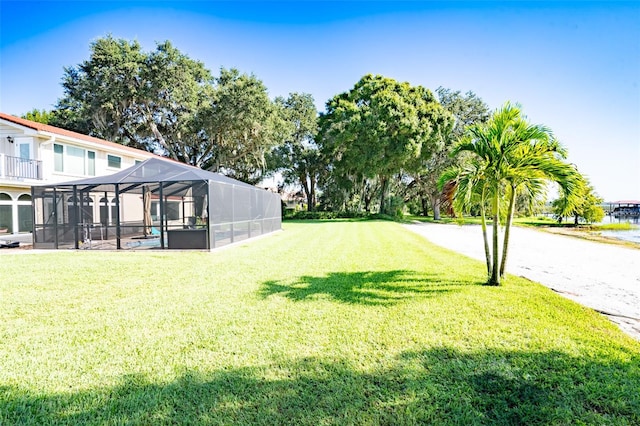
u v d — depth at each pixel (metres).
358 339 3.42
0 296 5.12
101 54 24.33
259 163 30.53
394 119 27.58
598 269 7.44
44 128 14.53
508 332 3.58
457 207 5.82
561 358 2.96
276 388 2.53
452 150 6.30
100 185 11.18
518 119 5.37
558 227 24.12
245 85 26.66
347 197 35.78
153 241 13.91
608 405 2.27
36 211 12.66
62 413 2.26
